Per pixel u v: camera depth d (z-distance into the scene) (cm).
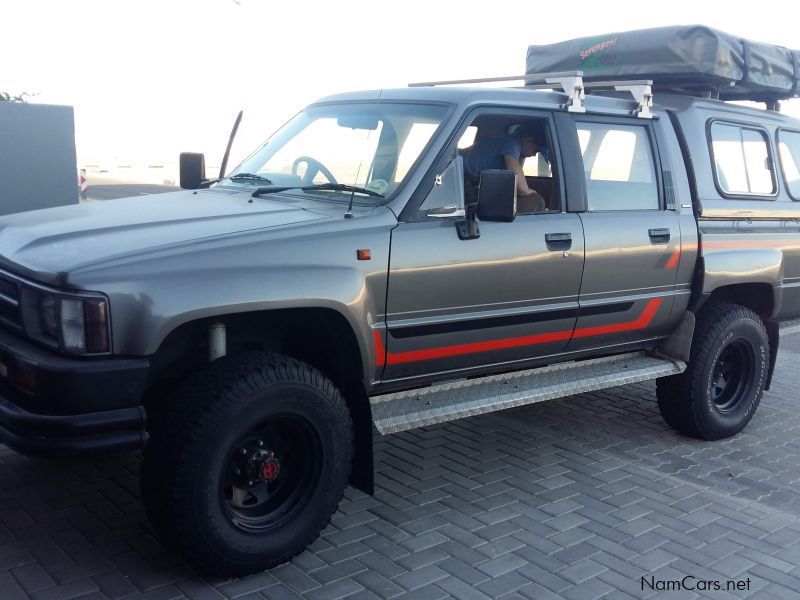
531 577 380
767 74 625
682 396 564
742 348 589
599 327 501
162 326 326
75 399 317
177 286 331
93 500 429
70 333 318
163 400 377
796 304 631
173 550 353
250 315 371
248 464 362
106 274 321
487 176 397
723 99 707
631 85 524
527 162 486
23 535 388
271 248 360
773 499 485
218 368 355
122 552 378
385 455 525
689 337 548
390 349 407
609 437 581
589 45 630
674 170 538
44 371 316
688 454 555
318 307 370
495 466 514
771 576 393
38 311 331
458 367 447
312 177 452
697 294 544
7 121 1054
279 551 366
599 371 519
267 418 355
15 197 1078
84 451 320
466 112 436
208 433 338
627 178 514
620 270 496
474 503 457
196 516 340
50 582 349
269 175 473
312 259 369
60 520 405
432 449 539
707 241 545
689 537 430
